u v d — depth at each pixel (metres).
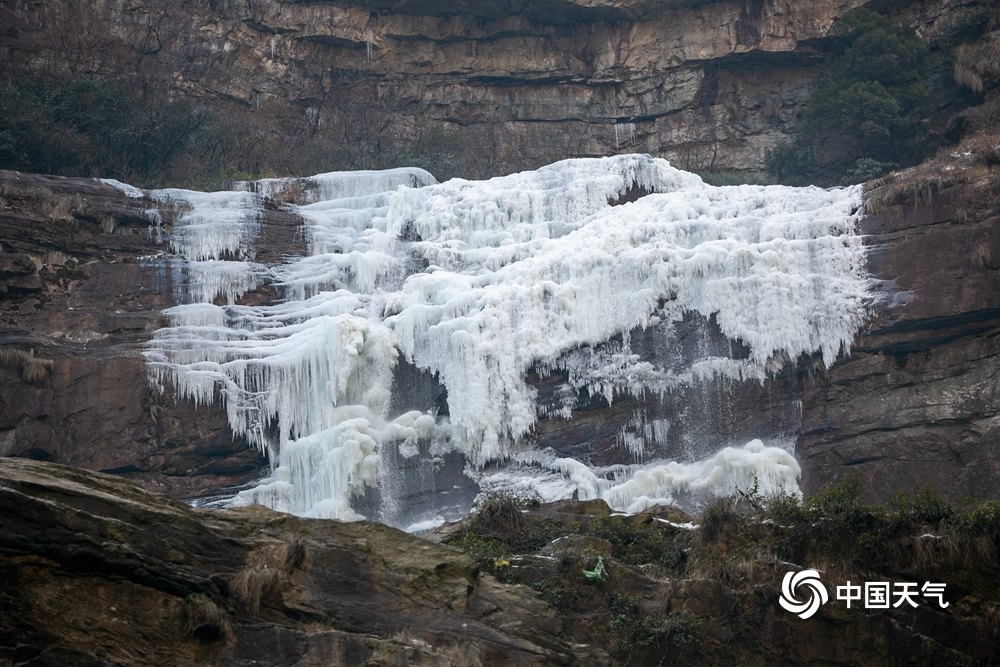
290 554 17.75
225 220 33.97
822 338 29.81
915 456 28.62
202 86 47.94
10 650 15.99
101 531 16.92
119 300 31.75
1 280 30.66
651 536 21.80
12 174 32.62
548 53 50.97
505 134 50.38
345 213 35.78
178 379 29.83
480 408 29.53
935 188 30.61
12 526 16.47
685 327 30.28
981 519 20.92
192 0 48.69
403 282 33.59
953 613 20.48
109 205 33.12
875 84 44.34
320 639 16.92
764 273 30.30
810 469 29.14
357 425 28.95
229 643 16.81
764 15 49.25
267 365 30.34
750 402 29.69
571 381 30.08
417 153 48.00
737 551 20.69
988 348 29.08
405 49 50.69
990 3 45.50
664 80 50.50
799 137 46.59
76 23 45.41
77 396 29.09
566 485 28.75
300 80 49.72
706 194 34.41
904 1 48.34
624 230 31.98
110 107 42.06
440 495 29.19
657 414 29.80
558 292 30.64
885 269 30.28
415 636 17.62
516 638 18.19
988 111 40.59
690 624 19.23
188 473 29.64
